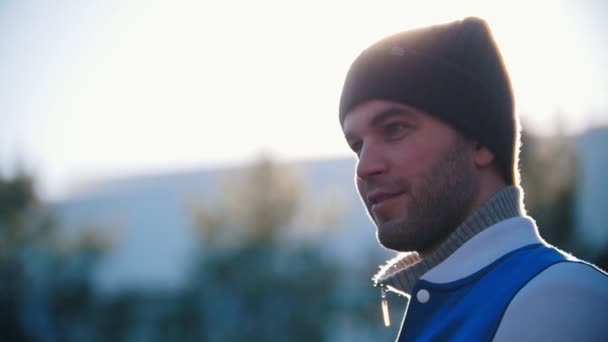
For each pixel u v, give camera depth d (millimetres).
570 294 1555
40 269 27781
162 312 28578
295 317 27344
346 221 33438
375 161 1780
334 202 30188
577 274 1591
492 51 1851
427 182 1755
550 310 1541
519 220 1779
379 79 1798
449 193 1756
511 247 1735
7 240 27375
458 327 1665
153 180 72438
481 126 1778
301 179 30516
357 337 26969
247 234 28922
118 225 30062
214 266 28406
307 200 29797
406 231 1763
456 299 1721
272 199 29406
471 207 1782
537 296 1565
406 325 1780
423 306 1769
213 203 30125
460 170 1769
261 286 27859
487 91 1796
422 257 1858
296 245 28688
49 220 28156
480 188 1794
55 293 27594
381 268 2035
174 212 59844
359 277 27922
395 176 1768
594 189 23781
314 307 27422
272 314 27734
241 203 29656
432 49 1793
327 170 53156
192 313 28219
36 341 27047
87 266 28438
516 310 1570
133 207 62344
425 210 1754
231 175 30297
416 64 1782
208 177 67938
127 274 45438
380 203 1788
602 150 28516
